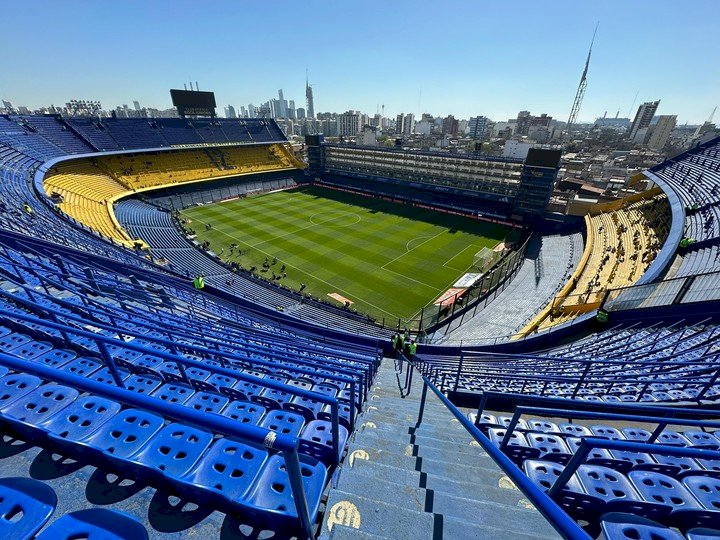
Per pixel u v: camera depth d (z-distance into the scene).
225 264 44.59
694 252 27.58
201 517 3.42
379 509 3.93
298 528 3.41
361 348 20.75
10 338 8.04
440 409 10.37
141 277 21.22
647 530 3.60
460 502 4.41
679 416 9.57
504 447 6.36
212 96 92.38
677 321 17.91
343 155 94.06
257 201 78.19
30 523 2.85
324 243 54.44
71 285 12.70
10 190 38.00
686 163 58.97
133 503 3.47
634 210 53.66
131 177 71.50
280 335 16.61
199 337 9.39
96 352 7.80
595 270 38.38
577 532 2.30
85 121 73.31
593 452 6.59
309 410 7.39
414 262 48.66
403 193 82.69
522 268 47.88
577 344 19.58
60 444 4.02
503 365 17.22
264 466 3.96
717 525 4.39
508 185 69.69
